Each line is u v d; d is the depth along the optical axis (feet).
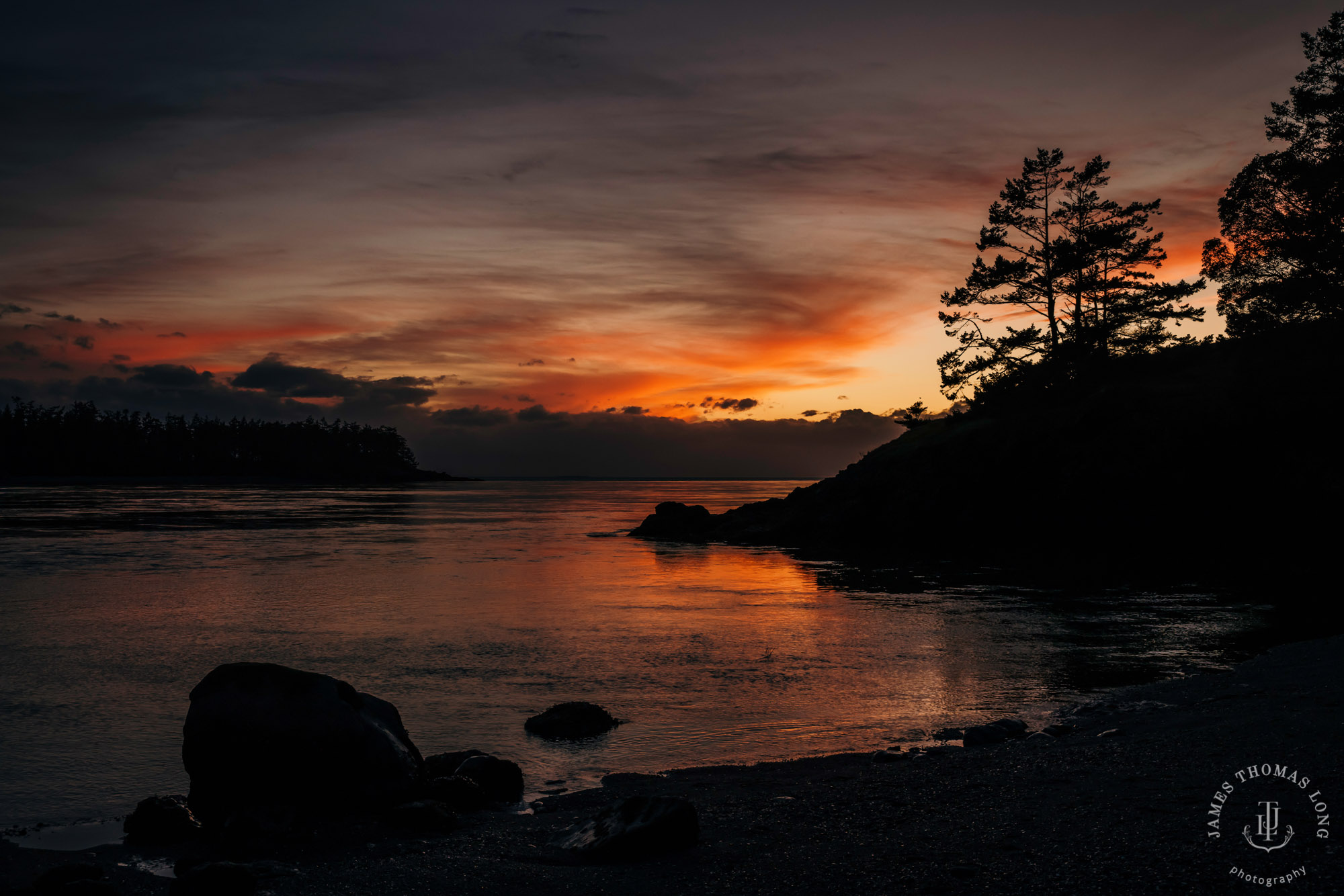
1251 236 155.53
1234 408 129.70
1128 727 36.24
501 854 22.65
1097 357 166.91
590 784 33.09
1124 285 172.96
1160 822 20.92
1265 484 123.65
